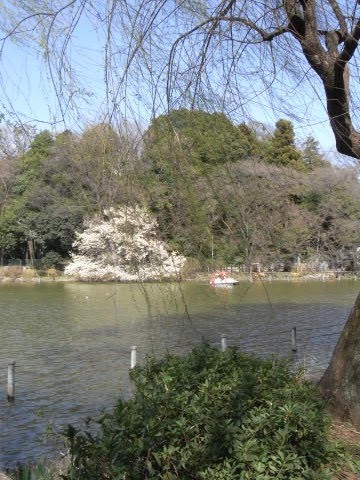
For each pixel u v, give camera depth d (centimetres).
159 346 1134
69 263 4066
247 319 2234
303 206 2664
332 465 384
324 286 3500
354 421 528
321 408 402
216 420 347
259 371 430
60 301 2947
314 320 2286
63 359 1559
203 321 2141
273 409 360
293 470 338
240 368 439
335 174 2619
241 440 341
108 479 333
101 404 1110
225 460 335
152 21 385
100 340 1839
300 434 356
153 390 386
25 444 854
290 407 360
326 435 381
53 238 4041
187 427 345
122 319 2278
